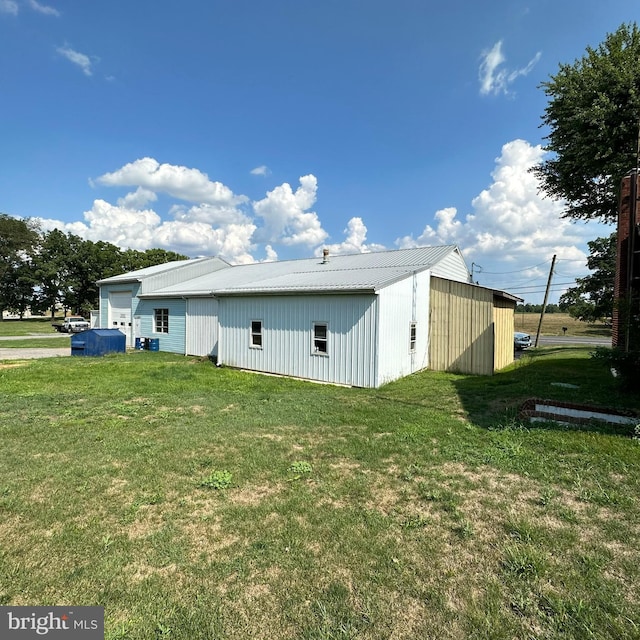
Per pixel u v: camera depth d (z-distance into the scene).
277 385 9.20
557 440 4.66
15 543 2.77
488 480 3.76
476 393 7.91
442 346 12.01
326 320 9.84
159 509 3.27
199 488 3.67
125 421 5.93
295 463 4.21
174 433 5.33
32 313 52.00
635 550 2.62
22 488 3.65
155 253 55.47
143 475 3.96
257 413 6.42
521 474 3.86
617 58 14.42
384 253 15.36
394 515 3.14
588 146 14.39
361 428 5.55
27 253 48.62
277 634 1.97
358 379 9.18
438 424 5.66
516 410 6.29
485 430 5.32
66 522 3.06
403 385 9.16
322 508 3.27
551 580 2.34
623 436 4.75
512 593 2.24
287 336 10.71
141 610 2.13
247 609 2.14
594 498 3.32
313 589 2.29
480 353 11.17
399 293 10.09
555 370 10.66
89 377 9.79
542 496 3.40
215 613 2.11
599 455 4.18
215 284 15.84
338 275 11.58
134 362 13.02
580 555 2.56
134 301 19.12
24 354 15.77
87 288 50.38
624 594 2.21
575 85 14.96
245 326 11.92
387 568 2.47
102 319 21.25
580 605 2.12
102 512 3.22
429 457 4.37
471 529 2.90
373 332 8.98
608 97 14.05
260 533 2.90
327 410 6.61
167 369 11.15
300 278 12.14
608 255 29.11
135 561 2.56
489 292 11.01
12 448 4.73
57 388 8.37
